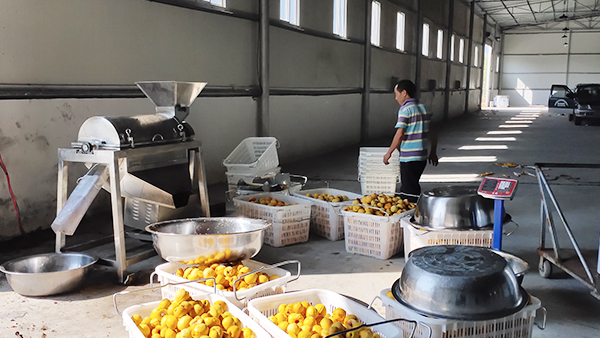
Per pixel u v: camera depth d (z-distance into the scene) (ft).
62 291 10.44
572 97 57.41
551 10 81.05
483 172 26.32
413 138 14.75
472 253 7.18
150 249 12.35
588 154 33.04
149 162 12.37
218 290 8.15
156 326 7.12
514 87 100.48
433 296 6.47
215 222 11.12
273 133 28.58
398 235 12.86
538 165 10.67
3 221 14.49
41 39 15.21
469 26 74.23
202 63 22.49
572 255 10.78
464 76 75.41
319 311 7.48
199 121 22.58
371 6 39.52
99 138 11.60
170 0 20.04
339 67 36.22
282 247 13.85
